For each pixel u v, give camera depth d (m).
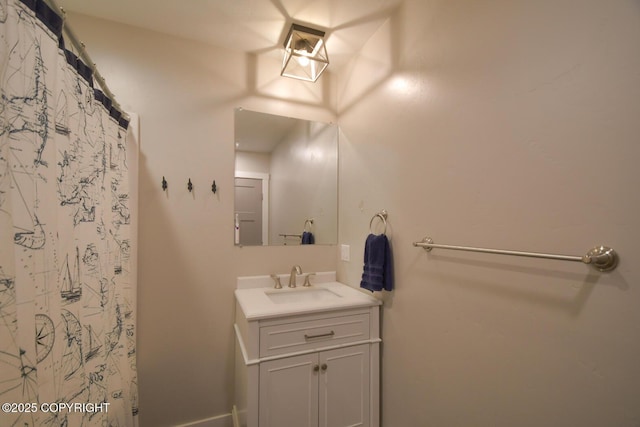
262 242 1.88
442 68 1.19
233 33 1.69
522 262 0.87
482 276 1.00
